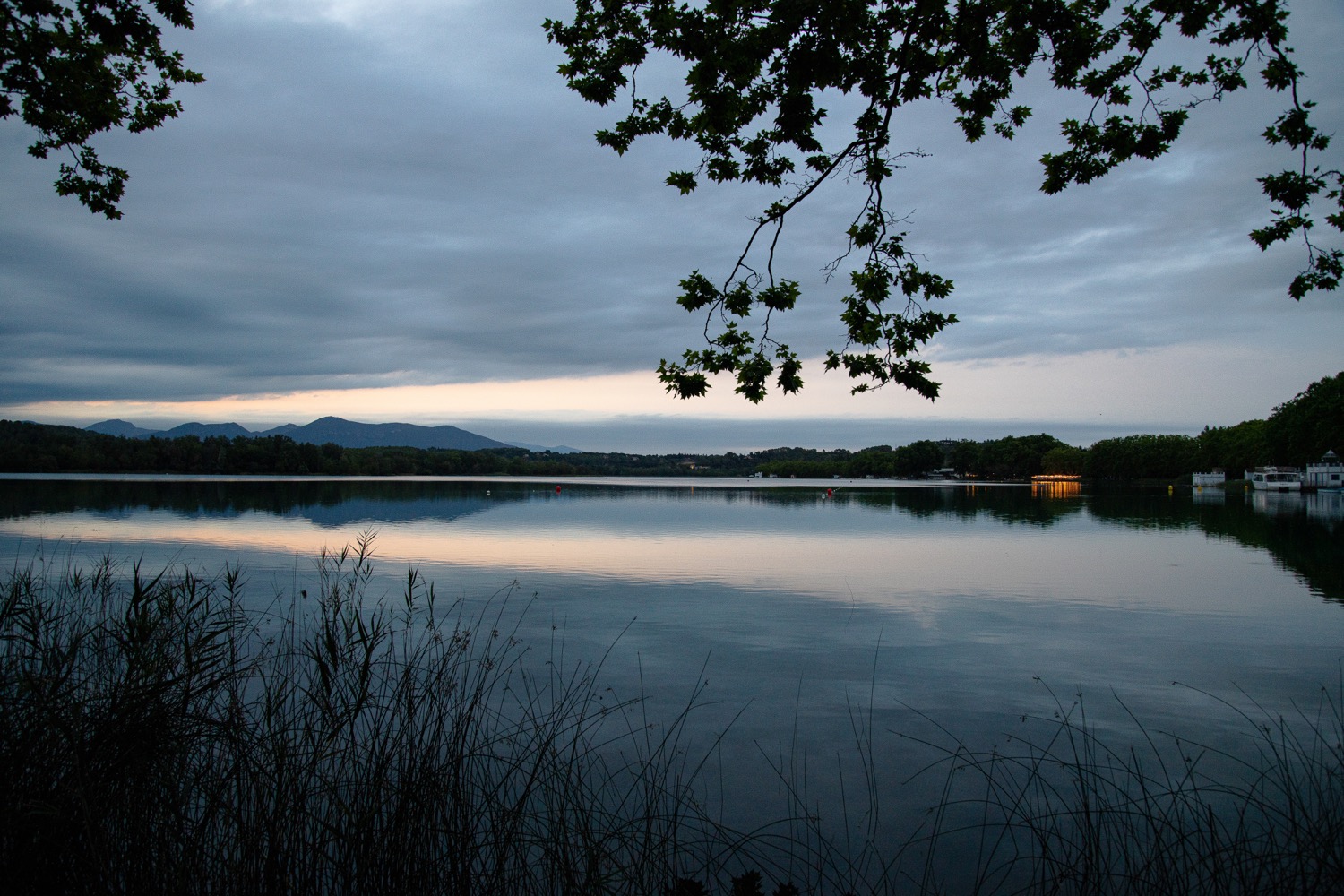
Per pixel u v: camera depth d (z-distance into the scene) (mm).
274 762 5027
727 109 7238
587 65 7793
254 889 4422
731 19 6820
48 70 8820
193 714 5035
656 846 5715
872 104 6961
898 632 14828
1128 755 8555
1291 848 6059
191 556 25016
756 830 6645
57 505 47938
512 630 14141
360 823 4809
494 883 4898
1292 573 23766
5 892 3930
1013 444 198875
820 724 9461
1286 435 100188
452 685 6422
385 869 4742
